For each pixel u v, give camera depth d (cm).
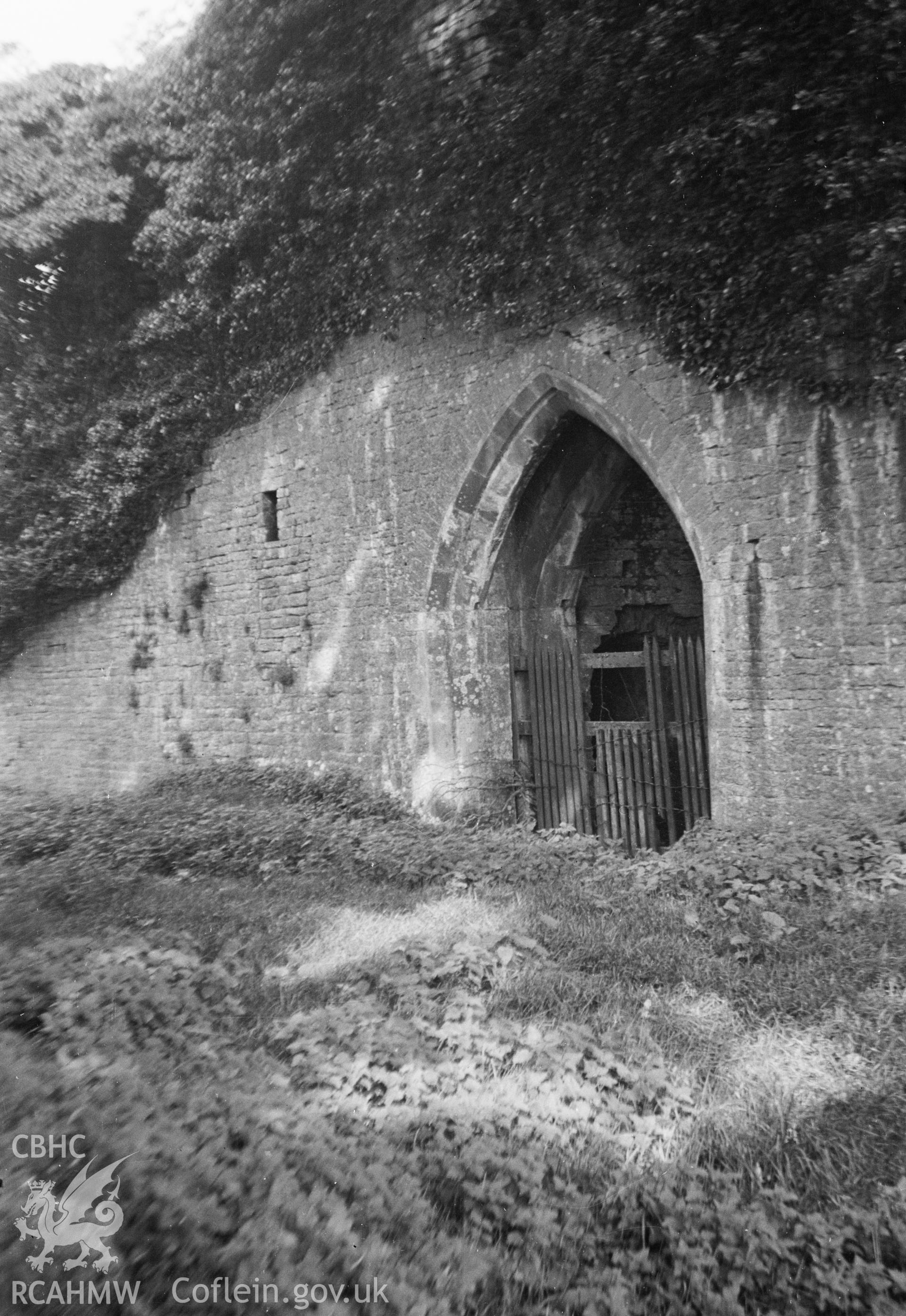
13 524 1564
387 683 1121
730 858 723
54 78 1304
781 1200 345
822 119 723
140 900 718
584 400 927
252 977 535
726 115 764
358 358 1141
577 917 636
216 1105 328
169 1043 410
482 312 994
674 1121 395
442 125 956
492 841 892
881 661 748
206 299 1254
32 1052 354
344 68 1025
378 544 1129
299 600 1231
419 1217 300
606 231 873
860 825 734
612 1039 455
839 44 700
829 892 647
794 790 784
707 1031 464
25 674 1727
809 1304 298
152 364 1365
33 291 1413
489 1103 394
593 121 844
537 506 1077
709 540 829
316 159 1081
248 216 1154
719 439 820
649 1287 303
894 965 514
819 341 757
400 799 1099
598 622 1119
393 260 1062
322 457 1192
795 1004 484
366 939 607
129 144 1252
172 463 1392
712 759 838
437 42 944
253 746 1298
